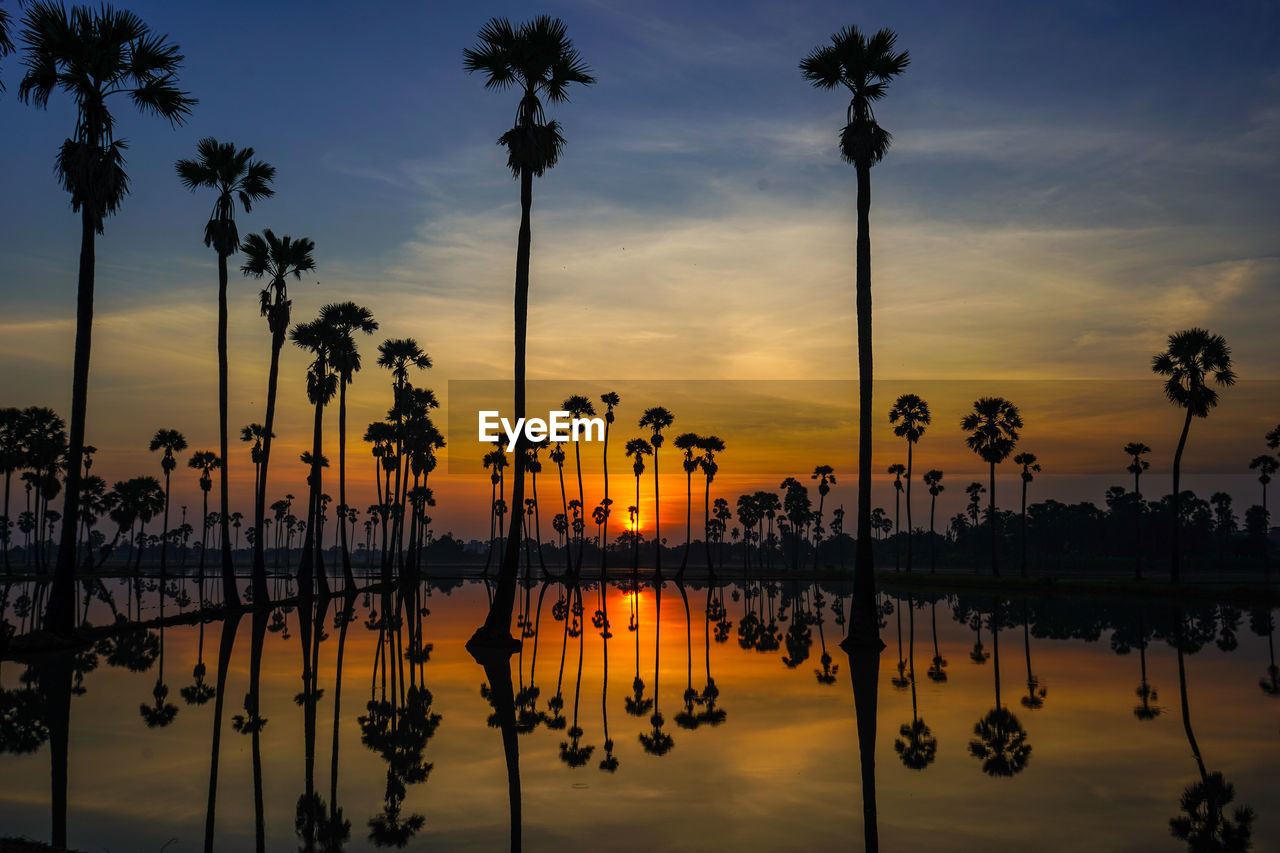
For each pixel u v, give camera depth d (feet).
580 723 37.24
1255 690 45.29
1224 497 446.19
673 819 23.50
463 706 41.29
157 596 136.77
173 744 32.71
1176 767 28.96
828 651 65.41
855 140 71.82
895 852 20.57
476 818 23.66
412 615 99.40
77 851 19.84
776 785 27.02
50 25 63.36
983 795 25.64
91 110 66.03
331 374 135.03
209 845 21.31
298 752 31.68
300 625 84.43
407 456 194.49
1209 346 137.90
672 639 75.87
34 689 44.75
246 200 100.17
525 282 69.62
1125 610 108.68
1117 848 20.77
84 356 66.69
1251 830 22.08
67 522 65.10
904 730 35.35
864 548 68.85
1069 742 32.89
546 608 120.78
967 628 83.76
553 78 69.10
